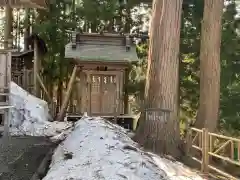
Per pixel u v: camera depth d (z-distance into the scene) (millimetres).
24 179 6641
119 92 14281
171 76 9117
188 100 17922
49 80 21562
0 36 24438
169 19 9195
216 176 7242
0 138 10594
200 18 16188
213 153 7215
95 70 14188
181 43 16719
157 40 9266
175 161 8117
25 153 8672
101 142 7656
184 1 16328
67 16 21031
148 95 9328
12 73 16828
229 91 16391
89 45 15141
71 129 10562
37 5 13438
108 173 5852
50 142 10133
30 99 13648
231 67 16391
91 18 20750
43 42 17938
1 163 7727
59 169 6223
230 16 16422
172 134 8914
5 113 10594
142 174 6094
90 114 14070
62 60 20875
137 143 8945
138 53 19562
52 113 16891
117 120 14172
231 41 16047
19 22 22406
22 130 11859
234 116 15953
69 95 14969
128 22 21234
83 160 6602
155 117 8914
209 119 11242
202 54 11781
